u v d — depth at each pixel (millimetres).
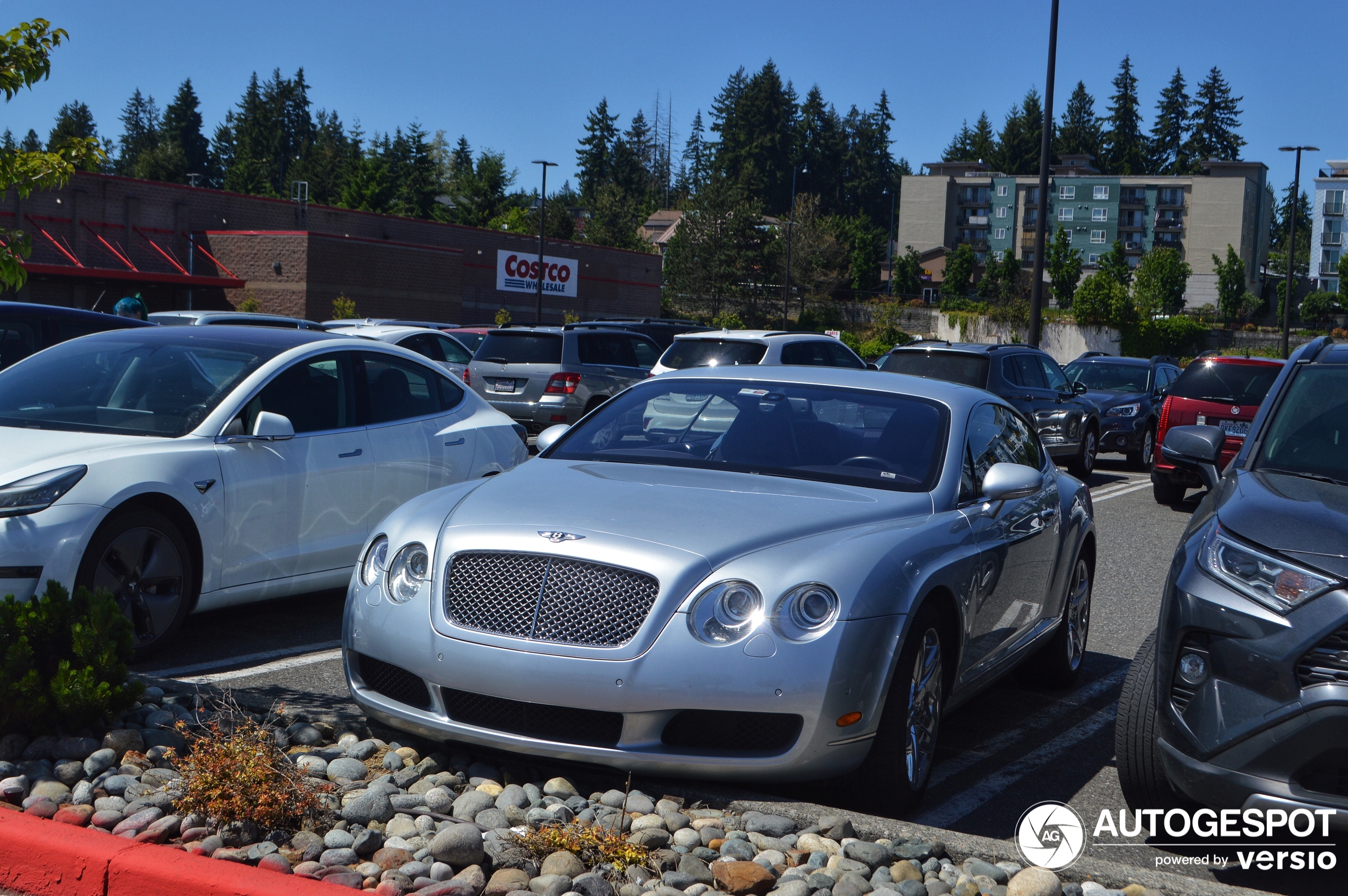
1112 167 141500
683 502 4191
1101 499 14625
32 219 36562
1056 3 21422
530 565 3879
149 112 161625
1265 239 130125
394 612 4047
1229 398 13570
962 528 4461
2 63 5840
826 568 3809
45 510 5008
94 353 6328
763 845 3553
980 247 130125
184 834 3406
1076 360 21281
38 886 3264
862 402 5074
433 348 16219
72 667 4160
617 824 3555
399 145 119000
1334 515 3670
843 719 3711
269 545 5988
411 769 4004
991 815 4242
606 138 149625
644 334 17250
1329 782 3371
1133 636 7461
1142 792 4016
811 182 143250
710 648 3670
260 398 6090
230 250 41312
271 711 4398
